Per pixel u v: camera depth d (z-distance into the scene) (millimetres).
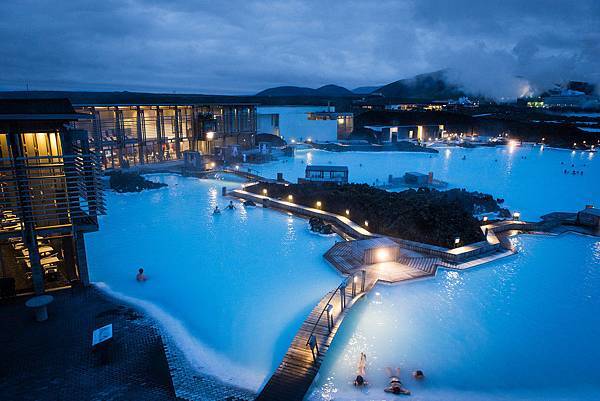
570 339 19516
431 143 123438
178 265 28438
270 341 18672
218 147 81125
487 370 17031
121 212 43938
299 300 23000
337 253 29844
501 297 23875
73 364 15781
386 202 39375
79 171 21078
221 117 85625
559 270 28234
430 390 15648
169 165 71125
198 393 14656
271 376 15758
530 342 19219
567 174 73562
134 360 16312
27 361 15844
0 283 20547
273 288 24641
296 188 50000
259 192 51719
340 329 19906
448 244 30953
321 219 39625
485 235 33500
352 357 17703
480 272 27578
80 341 17422
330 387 15578
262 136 107625
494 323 20875
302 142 117500
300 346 17422
